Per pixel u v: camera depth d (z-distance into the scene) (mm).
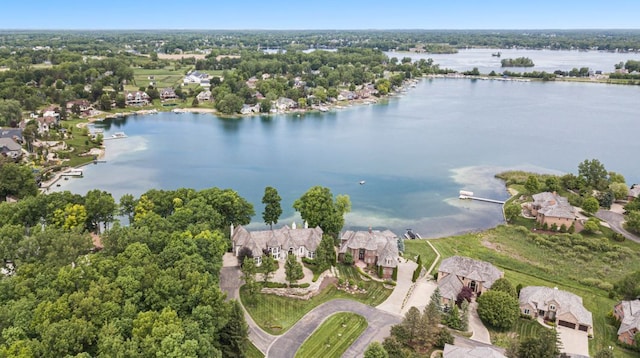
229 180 187875
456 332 89625
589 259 124125
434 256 123750
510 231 142500
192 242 93750
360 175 196000
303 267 113500
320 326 90125
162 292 77125
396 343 79625
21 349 61531
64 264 85125
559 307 92875
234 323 78562
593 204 151375
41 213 114562
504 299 91000
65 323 65938
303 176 193875
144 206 118188
